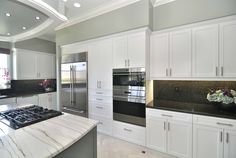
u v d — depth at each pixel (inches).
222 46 82.7
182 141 85.2
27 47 174.4
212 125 75.8
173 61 99.3
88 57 134.2
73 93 145.4
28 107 82.0
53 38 200.5
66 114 69.4
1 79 162.9
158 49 105.3
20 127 51.5
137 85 103.7
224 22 82.4
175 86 112.6
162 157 91.4
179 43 96.9
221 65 83.0
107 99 122.3
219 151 74.5
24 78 171.8
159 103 105.1
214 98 83.1
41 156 33.4
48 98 191.0
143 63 100.6
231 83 91.1
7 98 147.3
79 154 50.4
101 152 97.2
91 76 132.6
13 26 114.9
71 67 146.1
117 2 106.7
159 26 104.0
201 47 89.3
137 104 104.0
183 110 84.4
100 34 120.5
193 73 92.1
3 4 76.5
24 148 37.1
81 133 46.9
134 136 105.9
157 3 103.7
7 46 162.2
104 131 124.6
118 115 114.9
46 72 198.2
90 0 104.3
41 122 57.4
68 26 145.3
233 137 70.9
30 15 92.4
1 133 46.6
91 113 133.7
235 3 79.2
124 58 110.0
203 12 88.0
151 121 96.8
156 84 120.7
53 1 77.5
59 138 43.0
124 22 106.3
